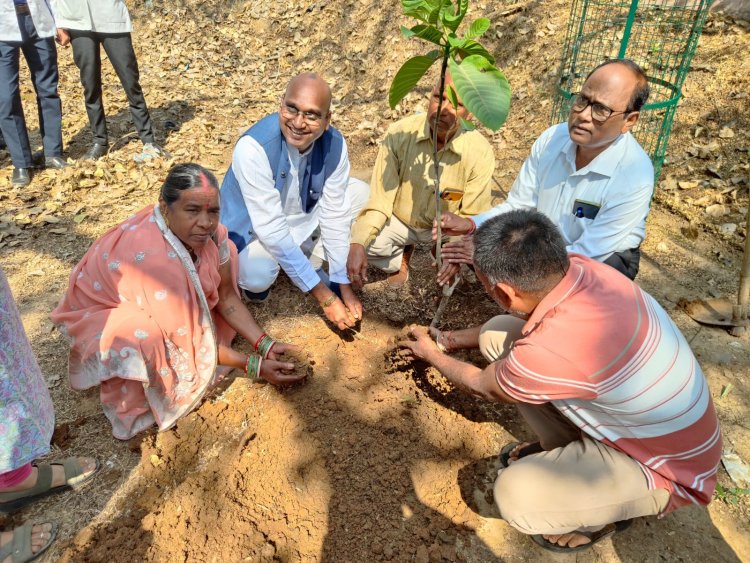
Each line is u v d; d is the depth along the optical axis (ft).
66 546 6.81
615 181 8.23
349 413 8.34
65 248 12.26
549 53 18.71
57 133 15.28
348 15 24.29
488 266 5.84
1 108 13.61
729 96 14.93
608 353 5.54
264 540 6.87
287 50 24.36
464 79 6.26
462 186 10.03
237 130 18.49
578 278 5.81
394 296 10.89
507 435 8.28
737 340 9.89
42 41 14.07
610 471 6.15
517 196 9.61
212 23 26.61
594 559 6.86
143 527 6.96
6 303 5.86
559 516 6.27
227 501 7.25
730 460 7.91
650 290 11.00
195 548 6.75
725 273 11.30
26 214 13.29
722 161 13.71
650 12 17.93
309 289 9.16
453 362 7.43
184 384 7.81
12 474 6.63
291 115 8.04
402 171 10.00
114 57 14.93
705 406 5.92
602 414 6.03
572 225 8.89
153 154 16.26
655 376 5.62
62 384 8.94
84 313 7.60
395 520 7.13
